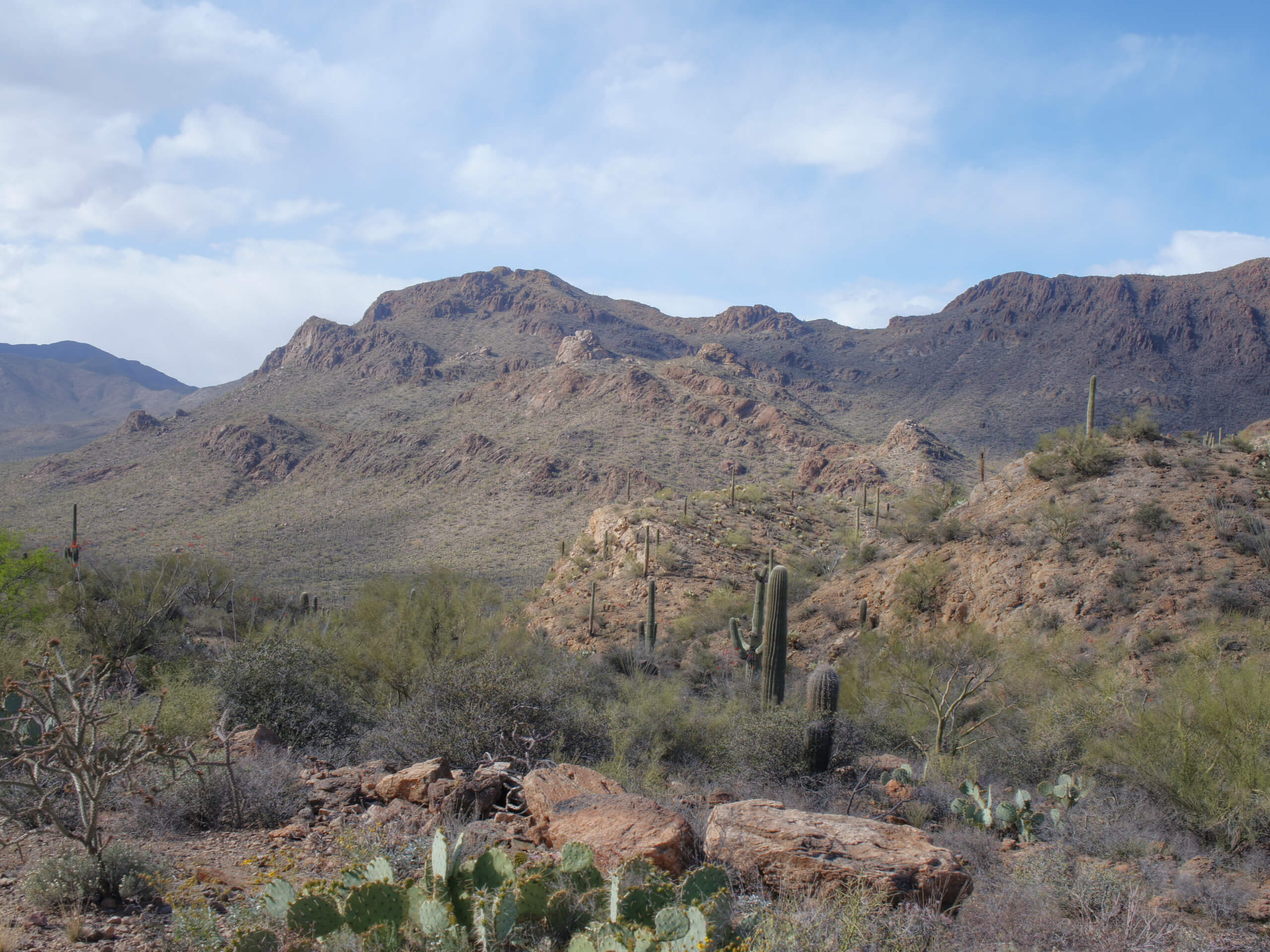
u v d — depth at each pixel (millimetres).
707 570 41406
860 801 8469
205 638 22453
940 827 7578
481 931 3428
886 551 26750
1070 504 21891
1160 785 7473
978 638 13820
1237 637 14273
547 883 3791
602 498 115812
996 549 21781
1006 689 12633
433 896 3619
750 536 47688
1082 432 24641
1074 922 4738
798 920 4035
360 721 11391
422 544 105500
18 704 6828
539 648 16359
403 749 9273
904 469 108500
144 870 4785
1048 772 9648
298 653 11281
